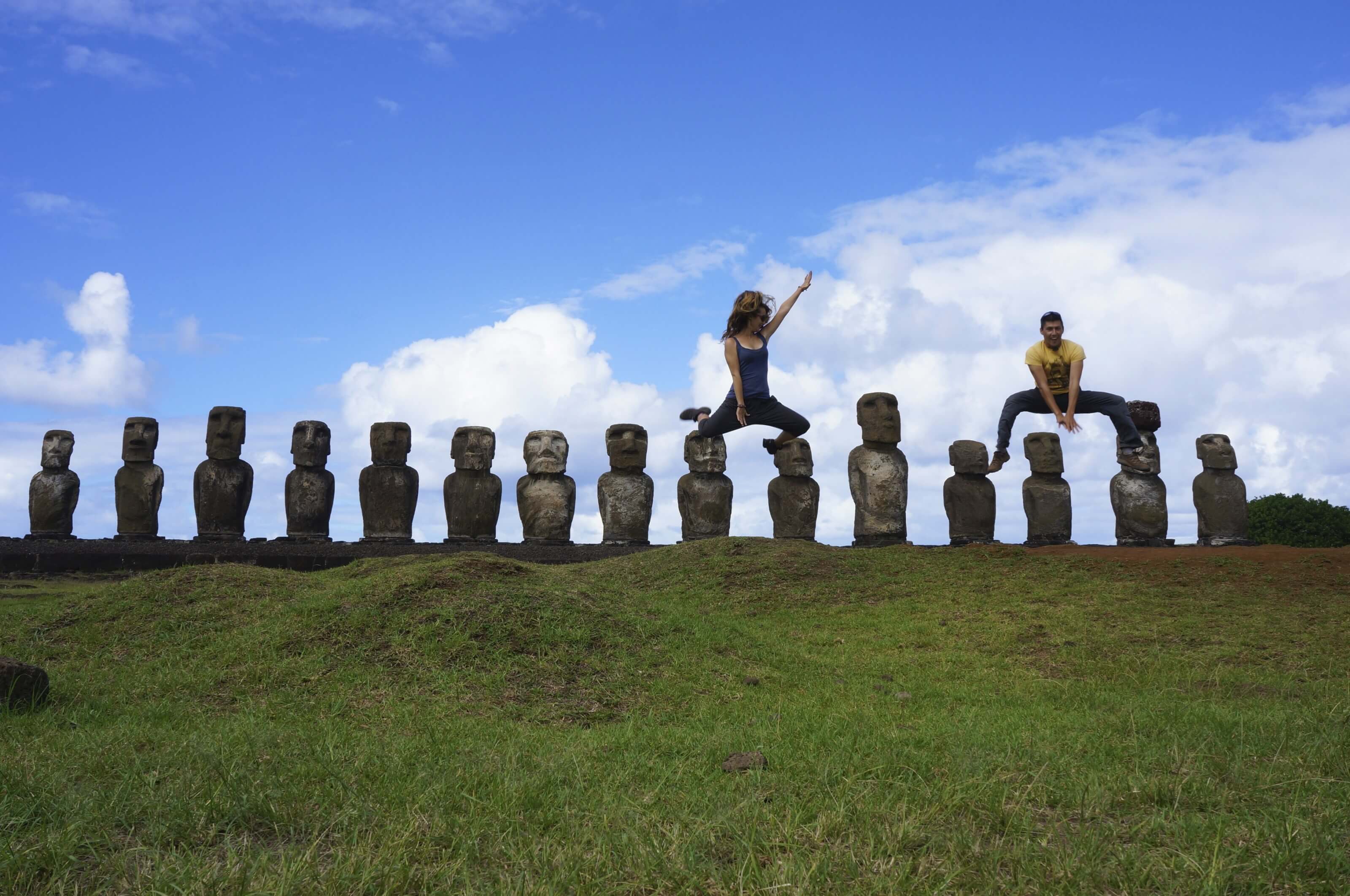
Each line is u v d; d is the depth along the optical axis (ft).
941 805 13.48
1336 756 15.60
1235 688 26.81
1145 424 63.82
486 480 64.59
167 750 16.99
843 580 45.96
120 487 63.16
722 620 36.58
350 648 27.25
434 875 11.16
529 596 30.07
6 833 12.04
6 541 59.82
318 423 64.44
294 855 11.81
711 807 13.70
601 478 65.41
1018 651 32.81
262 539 63.62
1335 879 10.80
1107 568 44.34
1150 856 11.57
